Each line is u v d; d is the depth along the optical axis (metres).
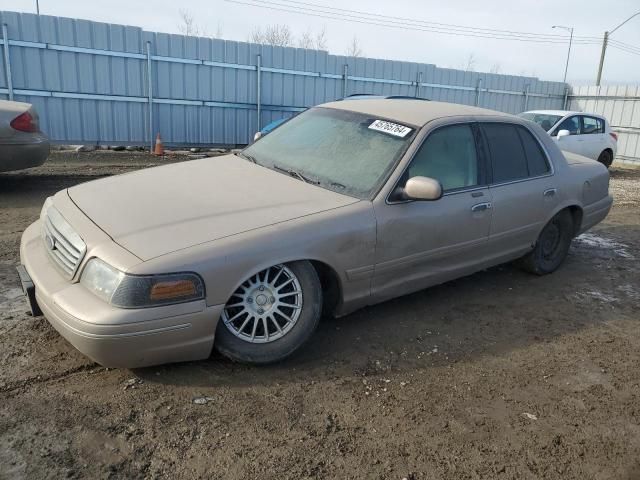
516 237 4.87
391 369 3.52
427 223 3.97
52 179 8.92
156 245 2.98
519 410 3.19
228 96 14.44
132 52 12.90
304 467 2.59
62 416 2.80
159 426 2.79
